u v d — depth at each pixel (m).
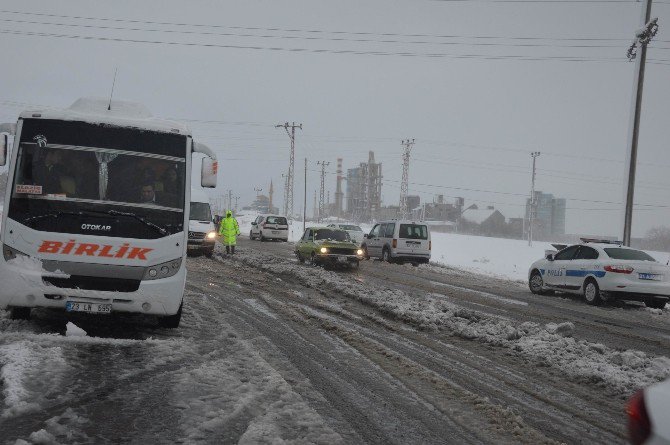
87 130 7.14
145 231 6.95
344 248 20.17
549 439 4.55
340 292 13.27
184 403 4.75
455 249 40.62
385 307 10.88
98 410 4.49
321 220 90.62
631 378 6.53
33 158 6.86
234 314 9.53
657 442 2.50
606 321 11.52
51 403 4.57
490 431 4.66
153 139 7.36
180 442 3.97
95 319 8.09
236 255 22.83
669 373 6.76
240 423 4.39
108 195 6.96
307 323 9.15
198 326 8.19
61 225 6.68
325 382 5.77
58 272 6.57
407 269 21.59
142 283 6.79
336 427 4.50
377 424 4.64
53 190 6.80
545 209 171.12
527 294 16.03
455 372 6.56
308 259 20.92
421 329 9.20
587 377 6.59
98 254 6.69
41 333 6.91
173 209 7.17
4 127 6.97
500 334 8.75
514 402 5.55
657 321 12.01
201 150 7.94
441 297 13.77
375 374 6.22
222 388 5.21
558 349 7.86
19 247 6.56
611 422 5.11
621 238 23.53
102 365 5.72
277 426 4.34
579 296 16.08
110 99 7.88
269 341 7.55
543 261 16.22
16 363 5.40
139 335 7.32
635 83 23.62
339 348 7.43
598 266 14.17
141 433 4.09
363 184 125.81
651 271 13.62
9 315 7.80
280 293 12.65
